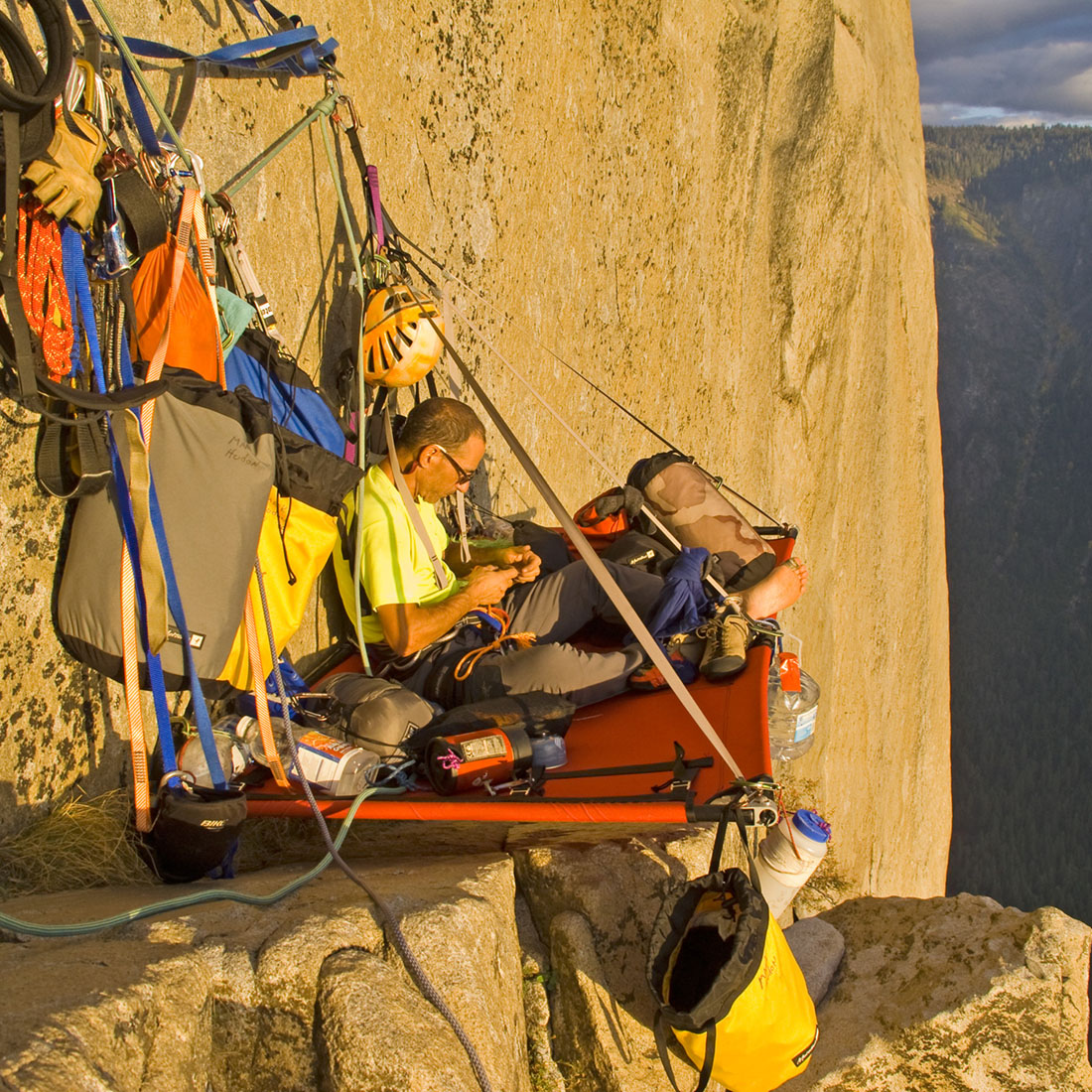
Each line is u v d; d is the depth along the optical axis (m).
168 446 2.62
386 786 2.99
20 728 2.64
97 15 2.94
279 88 3.93
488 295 5.98
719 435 10.34
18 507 2.60
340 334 4.42
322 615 4.02
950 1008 3.55
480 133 5.75
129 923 2.18
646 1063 2.75
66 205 2.41
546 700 3.21
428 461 3.58
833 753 14.90
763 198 11.20
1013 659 193.00
